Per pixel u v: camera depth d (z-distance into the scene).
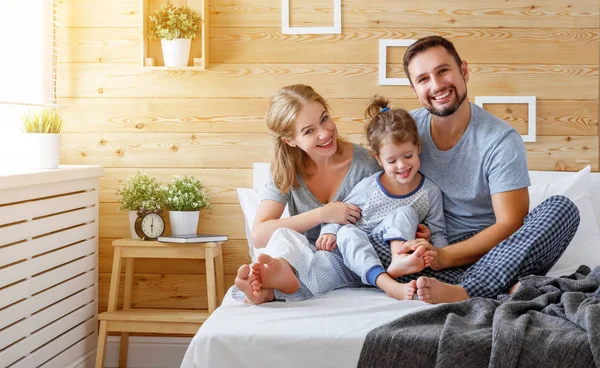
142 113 3.00
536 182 2.87
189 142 3.00
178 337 3.00
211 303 2.74
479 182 2.25
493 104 2.93
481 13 2.90
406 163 2.17
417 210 2.24
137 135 3.01
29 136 2.56
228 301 2.07
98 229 2.97
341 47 2.94
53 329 2.51
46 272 2.46
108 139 3.02
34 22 2.84
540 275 2.09
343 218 2.22
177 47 2.87
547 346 1.48
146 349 3.00
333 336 1.59
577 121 2.91
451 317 1.63
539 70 2.90
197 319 2.71
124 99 3.00
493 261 1.99
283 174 2.29
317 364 1.59
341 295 2.00
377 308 1.77
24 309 2.28
